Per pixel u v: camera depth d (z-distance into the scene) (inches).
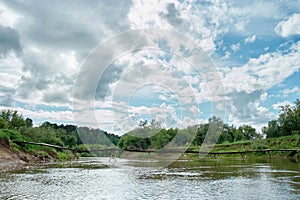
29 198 435.8
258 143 1771.7
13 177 661.3
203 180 614.9
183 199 428.8
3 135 1012.5
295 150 1498.5
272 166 930.1
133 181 602.9
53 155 1254.9
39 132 1480.1
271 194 458.9
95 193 473.4
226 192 478.3
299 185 536.7
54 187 528.4
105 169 824.3
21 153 1037.8
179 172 762.2
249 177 653.9
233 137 2363.4
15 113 1841.8
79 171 789.2
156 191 490.3
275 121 2423.7
